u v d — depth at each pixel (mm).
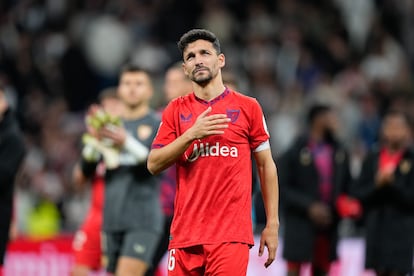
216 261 19906
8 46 55750
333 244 32875
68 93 55000
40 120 52375
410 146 31141
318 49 57000
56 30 57094
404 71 58406
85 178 29797
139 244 27531
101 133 27797
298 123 51562
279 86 54719
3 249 27719
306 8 59312
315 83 54875
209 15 57625
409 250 30734
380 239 30953
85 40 56625
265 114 51969
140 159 27688
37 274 36562
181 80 29203
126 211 27766
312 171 32750
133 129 28578
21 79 54688
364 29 62188
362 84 55062
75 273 29969
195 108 20453
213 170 20109
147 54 55469
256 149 20531
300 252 32531
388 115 31172
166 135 20578
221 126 19562
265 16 58094
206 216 20062
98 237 29906
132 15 57844
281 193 32875
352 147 47156
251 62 55312
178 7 58812
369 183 31125
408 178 30734
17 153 27953
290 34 56969
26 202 44500
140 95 28719
